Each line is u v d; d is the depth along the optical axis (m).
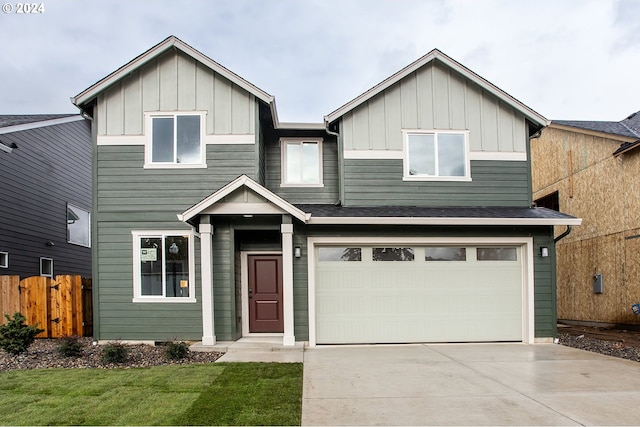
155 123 10.51
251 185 9.36
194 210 9.29
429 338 10.38
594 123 16.19
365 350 9.44
